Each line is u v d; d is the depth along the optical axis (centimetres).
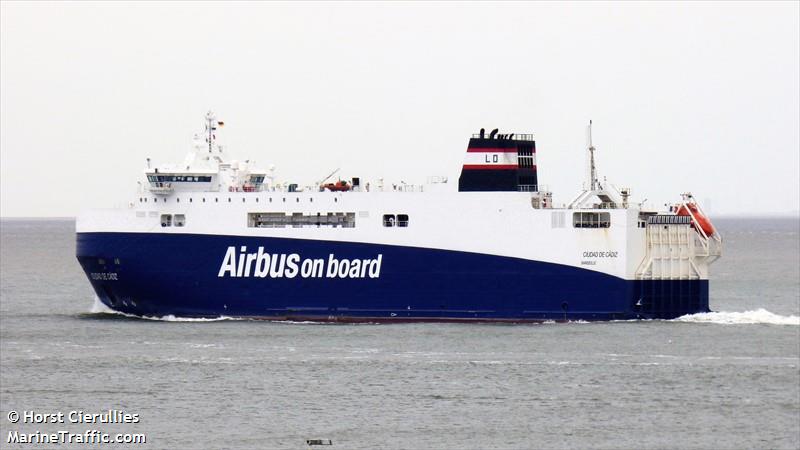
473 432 16700
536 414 17612
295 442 16250
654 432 16838
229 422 17200
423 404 18100
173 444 16225
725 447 16225
